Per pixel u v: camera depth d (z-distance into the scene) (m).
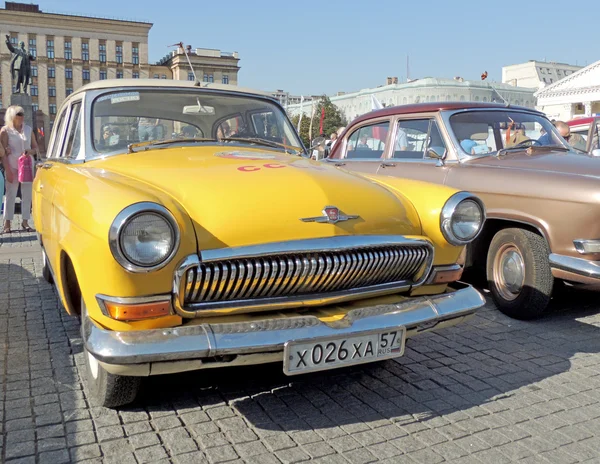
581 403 3.42
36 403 3.29
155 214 2.56
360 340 2.93
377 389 3.57
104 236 2.56
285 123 4.75
